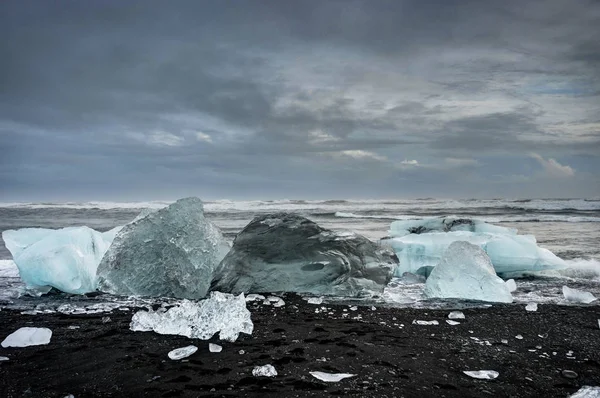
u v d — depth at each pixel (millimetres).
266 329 3762
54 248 5340
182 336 3535
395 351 3189
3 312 4383
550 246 9242
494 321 4086
